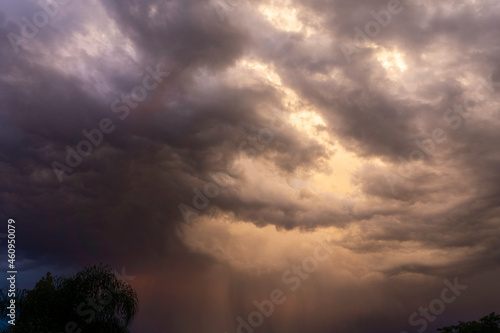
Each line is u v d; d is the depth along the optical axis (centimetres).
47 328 1964
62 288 2195
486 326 1628
